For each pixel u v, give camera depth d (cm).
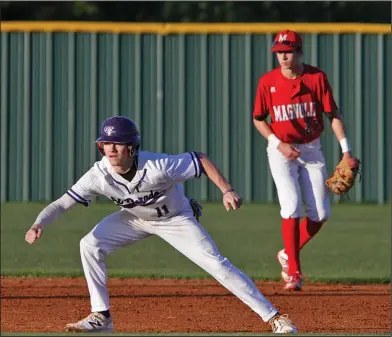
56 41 5997
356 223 5131
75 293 3059
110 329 2242
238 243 4388
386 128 6003
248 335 2061
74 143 6038
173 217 2209
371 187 6066
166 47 5997
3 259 3925
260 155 6028
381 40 5956
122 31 5988
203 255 2186
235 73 5988
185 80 6009
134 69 6003
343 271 3591
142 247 4347
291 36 3103
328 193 3228
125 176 2116
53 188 6066
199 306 2795
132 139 2061
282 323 2155
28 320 2550
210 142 6028
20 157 6062
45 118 6031
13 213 5494
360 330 2369
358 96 5981
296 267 3142
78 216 5412
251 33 5956
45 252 4119
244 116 6003
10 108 6038
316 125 3172
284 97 3141
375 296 2995
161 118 6022
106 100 6016
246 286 2173
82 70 6009
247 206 5928
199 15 8244
